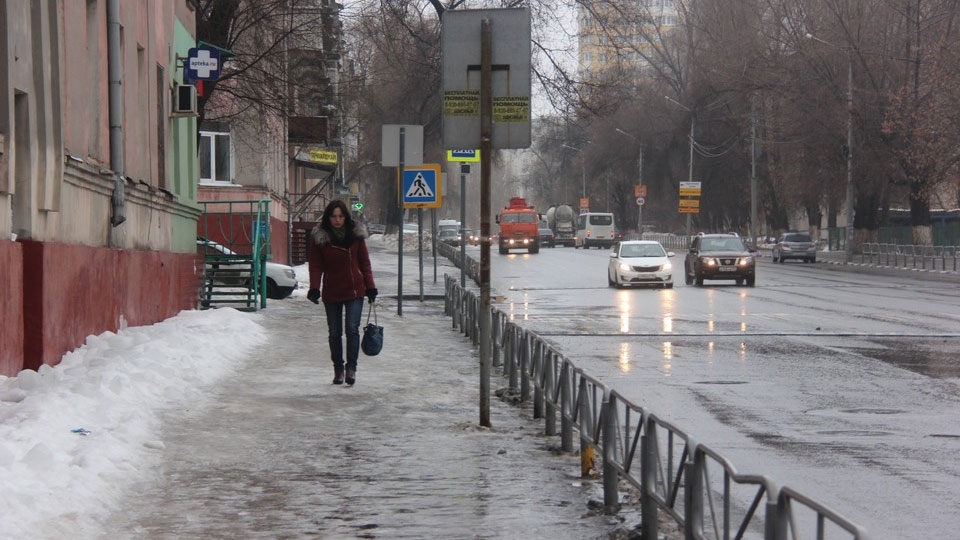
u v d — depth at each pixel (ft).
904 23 206.28
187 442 34.30
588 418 30.48
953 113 178.19
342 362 47.96
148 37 68.03
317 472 30.81
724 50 247.50
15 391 36.86
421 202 88.69
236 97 110.83
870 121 211.20
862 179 222.48
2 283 39.60
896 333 77.56
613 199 391.45
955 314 95.50
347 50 157.07
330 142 189.37
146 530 24.61
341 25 127.95
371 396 44.88
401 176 88.74
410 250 242.99
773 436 38.17
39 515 23.93
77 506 25.27
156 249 69.36
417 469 31.40
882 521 26.66
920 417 42.32
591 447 30.55
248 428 37.06
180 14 82.02
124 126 60.80
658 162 315.37
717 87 254.06
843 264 225.35
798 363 59.98
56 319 45.09
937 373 55.62
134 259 60.39
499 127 38.06
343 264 47.52
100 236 54.60
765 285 150.71
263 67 112.27
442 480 30.12
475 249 268.41
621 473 25.70
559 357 35.70
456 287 78.02
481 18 37.91
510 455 33.53
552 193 510.58
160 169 74.28
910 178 200.75
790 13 225.56
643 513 23.59
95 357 46.60
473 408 42.55
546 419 37.01
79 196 50.55
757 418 41.98
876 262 219.20
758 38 231.71
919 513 27.43
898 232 257.75
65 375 41.39
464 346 65.72
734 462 33.60
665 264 140.77
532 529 25.13
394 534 24.64
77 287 48.39
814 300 116.47
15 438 29.27
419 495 28.32
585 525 25.52
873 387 50.60
